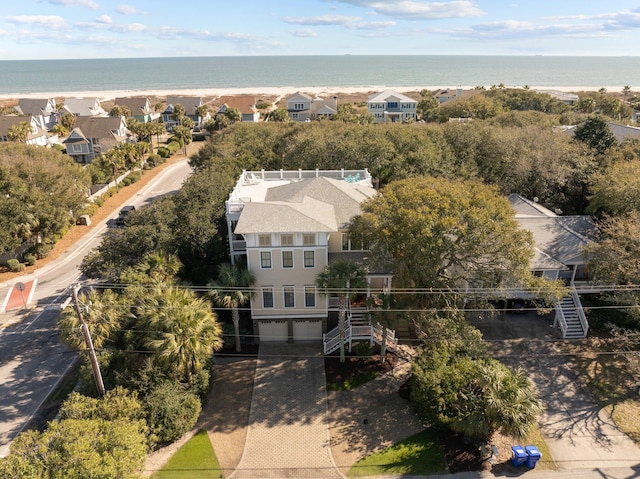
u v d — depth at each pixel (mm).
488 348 31766
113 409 22281
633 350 31141
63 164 64875
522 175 49469
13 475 16703
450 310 27328
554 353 31344
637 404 26891
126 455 18766
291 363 31203
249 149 64688
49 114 130375
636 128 62500
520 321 35000
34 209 46312
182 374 26703
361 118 98625
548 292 28094
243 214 31359
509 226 26859
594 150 53844
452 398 24188
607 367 29953
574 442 24312
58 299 39469
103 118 96125
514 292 33344
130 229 33938
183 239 35219
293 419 26438
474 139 58250
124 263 32938
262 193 39844
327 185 37125
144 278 30500
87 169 71312
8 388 28594
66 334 25578
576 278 36031
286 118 121375
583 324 33031
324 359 31547
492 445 23875
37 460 17438
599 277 31438
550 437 24656
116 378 25578
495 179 53594
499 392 22766
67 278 43406
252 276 30375
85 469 17141
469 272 28406
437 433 25141
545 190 49344
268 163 62500
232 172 52750
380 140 55438
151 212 36500
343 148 55531
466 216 26562
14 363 31047
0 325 35500
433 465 23094
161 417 24297
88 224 56844
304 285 31703
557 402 27094
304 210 31734
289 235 30219
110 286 31609
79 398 22766
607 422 25641
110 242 34000
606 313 34469
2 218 43906
